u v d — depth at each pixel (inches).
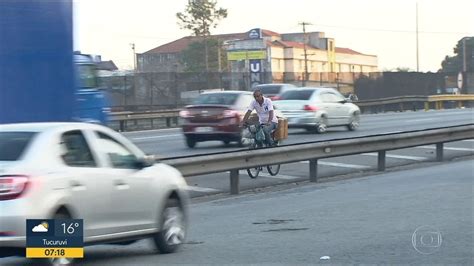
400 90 2561.5
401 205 549.3
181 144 1054.4
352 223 478.3
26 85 523.8
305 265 355.3
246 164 657.6
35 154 323.0
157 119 1594.5
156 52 4562.0
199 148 990.4
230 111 984.9
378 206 549.6
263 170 781.9
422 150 992.2
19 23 518.6
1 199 306.7
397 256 371.6
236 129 987.9
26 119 523.8
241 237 441.1
